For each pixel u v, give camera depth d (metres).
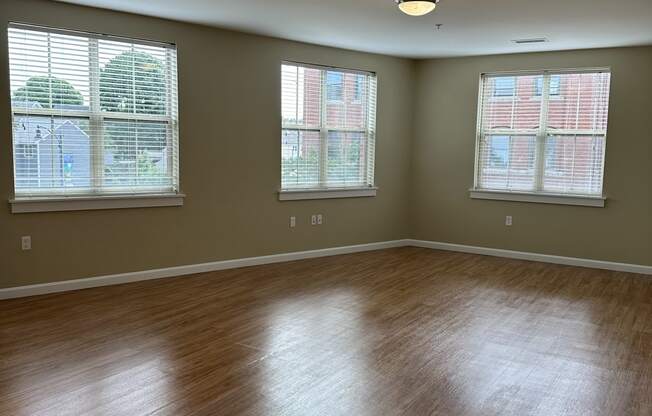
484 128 6.23
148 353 3.15
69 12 4.20
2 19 3.94
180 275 5.02
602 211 5.61
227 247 5.31
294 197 5.71
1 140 4.02
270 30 5.04
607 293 4.65
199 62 4.91
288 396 2.64
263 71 5.34
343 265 5.60
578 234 5.75
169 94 4.82
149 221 4.79
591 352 3.29
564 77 5.72
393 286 4.78
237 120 5.22
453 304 4.26
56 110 4.25
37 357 3.06
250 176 5.38
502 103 6.09
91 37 4.34
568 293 4.63
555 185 5.88
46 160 4.25
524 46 5.51
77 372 2.87
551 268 5.62
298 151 5.75
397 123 6.46
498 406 2.58
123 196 4.59
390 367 3.02
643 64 5.29
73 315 3.82
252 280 4.90
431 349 3.30
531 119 5.94
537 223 5.96
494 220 6.21
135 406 2.51
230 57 5.10
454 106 6.32
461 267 5.59
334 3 4.03
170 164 4.90
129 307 4.02
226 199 5.24
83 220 4.45
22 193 4.18
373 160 6.33
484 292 4.63
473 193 6.29
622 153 5.46
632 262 5.51
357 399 2.62
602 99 5.56
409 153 6.62
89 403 2.53
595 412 2.54
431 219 6.61
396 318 3.89
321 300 4.31
